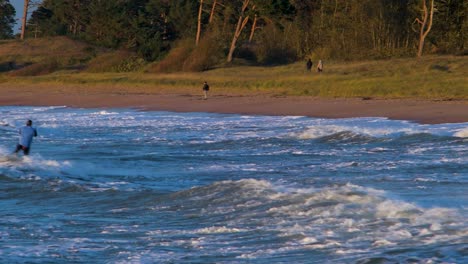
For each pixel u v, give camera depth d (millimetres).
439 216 37594
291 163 78562
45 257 34656
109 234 40719
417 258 29500
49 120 146750
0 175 68812
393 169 69500
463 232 33781
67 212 50344
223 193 51500
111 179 69000
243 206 46438
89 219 46656
